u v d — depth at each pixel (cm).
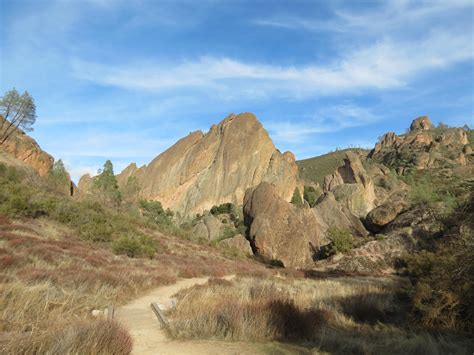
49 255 1647
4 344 545
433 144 12731
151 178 11544
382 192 8894
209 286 1605
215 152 11156
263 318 844
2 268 1223
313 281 2617
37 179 5203
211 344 715
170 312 1012
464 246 1054
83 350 554
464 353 782
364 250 4322
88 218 3325
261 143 10706
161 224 5891
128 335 669
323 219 6531
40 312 800
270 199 5812
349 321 1157
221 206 9250
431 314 1064
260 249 5266
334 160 19150
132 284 1474
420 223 4488
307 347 761
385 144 17262
